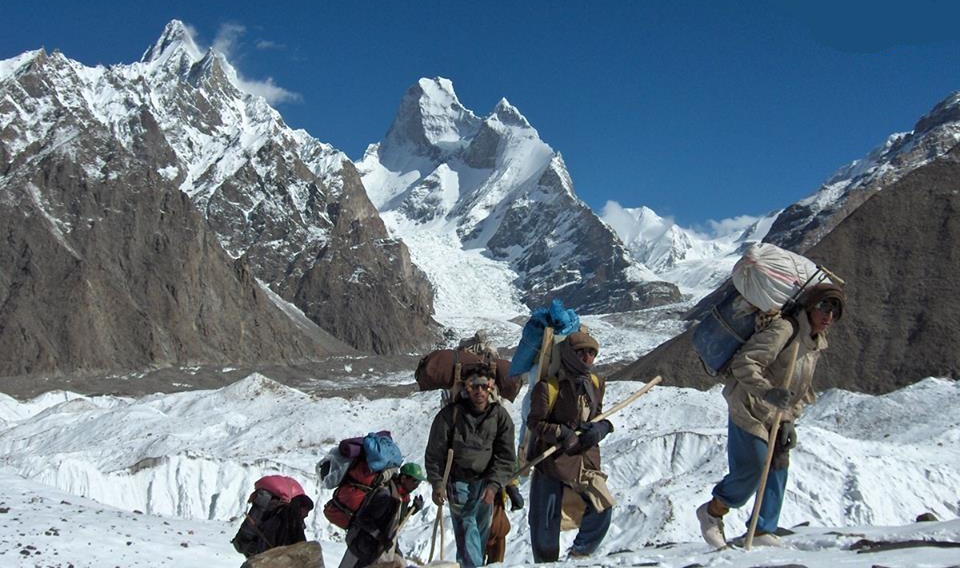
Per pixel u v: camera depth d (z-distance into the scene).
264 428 64.12
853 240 91.12
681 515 31.05
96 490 47.16
